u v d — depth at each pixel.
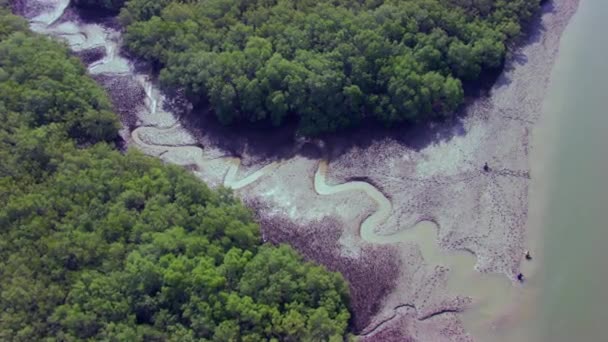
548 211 83.69
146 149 100.38
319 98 94.25
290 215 87.88
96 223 76.75
